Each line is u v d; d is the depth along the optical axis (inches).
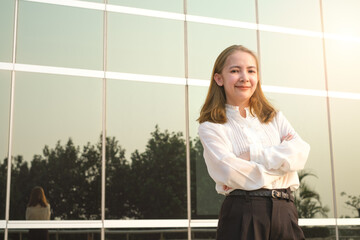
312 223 291.3
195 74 289.4
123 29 280.8
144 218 261.7
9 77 255.9
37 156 251.0
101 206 256.2
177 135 277.3
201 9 299.6
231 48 86.9
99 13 277.9
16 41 260.7
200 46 294.5
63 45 267.6
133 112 271.9
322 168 302.2
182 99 283.6
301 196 293.7
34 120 254.4
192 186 273.3
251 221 75.7
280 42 313.0
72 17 272.5
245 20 308.2
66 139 257.1
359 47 330.0
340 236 294.8
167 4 292.7
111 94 270.5
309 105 310.0
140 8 286.5
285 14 317.7
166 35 288.8
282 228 76.4
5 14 261.9
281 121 89.0
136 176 264.8
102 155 261.3
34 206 246.1
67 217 250.1
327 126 310.7
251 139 83.6
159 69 282.8
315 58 318.3
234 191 78.7
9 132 250.1
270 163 78.2
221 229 78.9
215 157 81.3
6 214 242.7
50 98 259.3
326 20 326.0
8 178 245.4
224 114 85.7
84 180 256.1
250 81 84.5
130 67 277.1
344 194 302.0
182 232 266.4
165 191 268.2
